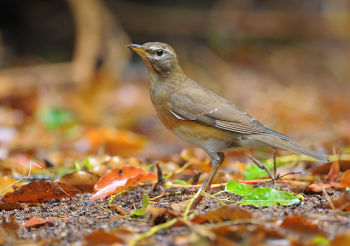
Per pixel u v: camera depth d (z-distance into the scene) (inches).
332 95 748.6
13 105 633.6
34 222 238.2
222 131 319.6
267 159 430.6
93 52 727.1
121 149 507.2
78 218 249.4
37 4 836.6
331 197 274.5
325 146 497.4
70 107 634.2
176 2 903.1
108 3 856.9
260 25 916.0
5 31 826.8
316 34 942.4
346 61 885.2
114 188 279.3
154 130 636.7
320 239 196.2
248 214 218.8
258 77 812.0
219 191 308.7
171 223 219.5
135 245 203.6
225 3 910.4
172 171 361.7
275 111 660.7
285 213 236.8
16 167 381.4
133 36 872.3
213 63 839.1
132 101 682.2
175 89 335.3
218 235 208.2
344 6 961.5
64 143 519.5
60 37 836.0
